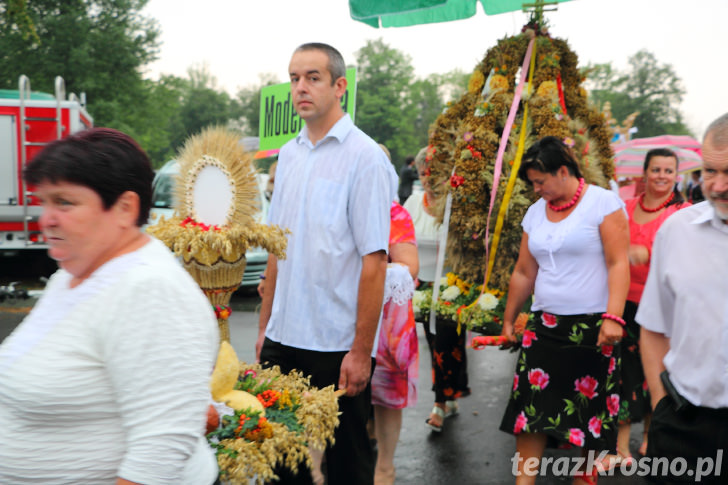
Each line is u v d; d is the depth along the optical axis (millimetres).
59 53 28234
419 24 4957
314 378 2809
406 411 5211
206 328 1437
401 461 4219
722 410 2137
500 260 4340
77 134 1439
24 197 9508
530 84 4359
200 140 2619
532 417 3312
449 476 3996
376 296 2703
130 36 30391
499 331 4250
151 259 1417
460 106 4637
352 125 2826
